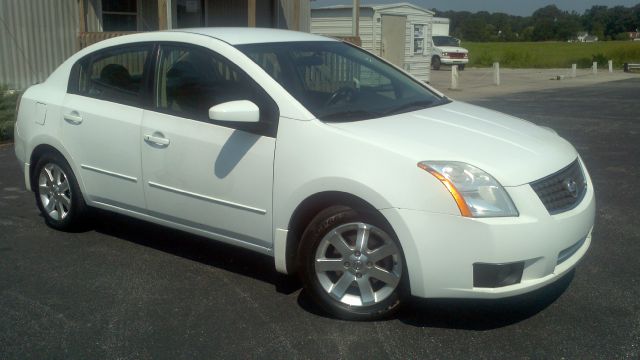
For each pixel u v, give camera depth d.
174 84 5.04
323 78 4.99
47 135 5.79
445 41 35.81
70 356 3.91
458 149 4.10
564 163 4.32
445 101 5.40
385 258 4.16
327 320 4.32
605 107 15.44
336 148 4.19
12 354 3.94
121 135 5.24
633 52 42.03
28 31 13.42
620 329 4.12
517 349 3.91
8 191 7.49
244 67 4.71
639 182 7.72
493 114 5.14
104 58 5.57
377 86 5.25
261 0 16.28
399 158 4.01
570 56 46.03
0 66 13.28
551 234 3.93
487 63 42.50
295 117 4.41
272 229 4.51
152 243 5.79
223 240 4.89
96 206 5.69
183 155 4.86
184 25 15.45
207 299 4.66
